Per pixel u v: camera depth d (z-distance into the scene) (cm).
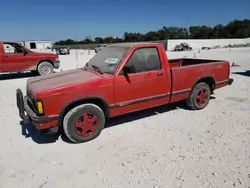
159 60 436
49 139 396
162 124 450
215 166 301
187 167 301
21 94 377
